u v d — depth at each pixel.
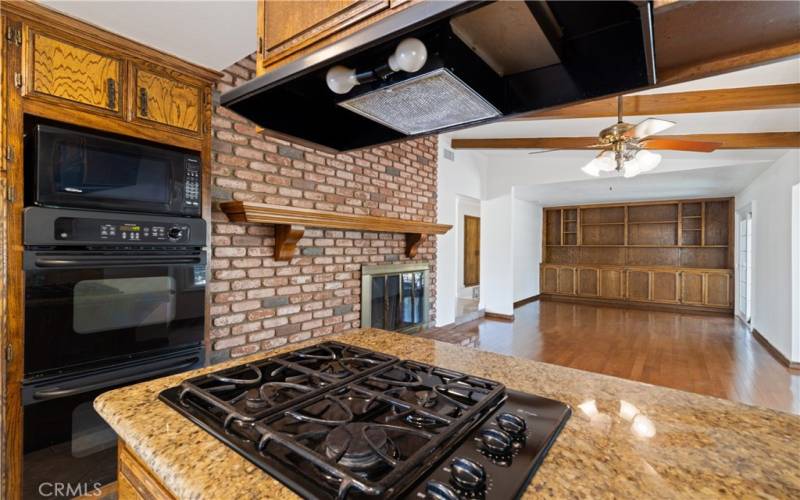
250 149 2.57
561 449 0.69
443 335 4.98
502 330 5.41
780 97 2.69
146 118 1.76
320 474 0.60
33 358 1.42
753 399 3.06
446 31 0.75
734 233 6.69
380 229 3.33
